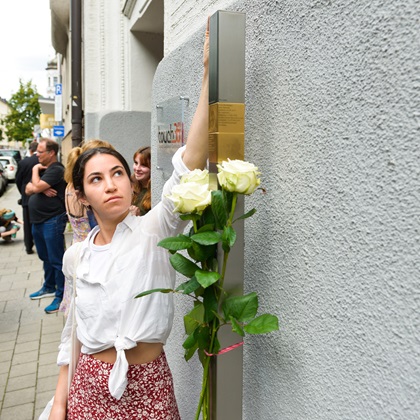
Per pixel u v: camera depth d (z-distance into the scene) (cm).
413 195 74
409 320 76
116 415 133
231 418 124
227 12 115
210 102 119
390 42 78
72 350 149
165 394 138
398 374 78
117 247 137
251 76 130
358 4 85
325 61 95
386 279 80
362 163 86
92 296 135
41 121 2091
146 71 502
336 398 95
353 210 88
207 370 120
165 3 259
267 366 125
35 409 290
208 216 112
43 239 480
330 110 94
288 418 114
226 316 111
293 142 109
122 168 139
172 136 210
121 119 497
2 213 820
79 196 149
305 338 106
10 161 2480
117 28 509
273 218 120
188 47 193
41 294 508
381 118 80
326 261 97
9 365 348
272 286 121
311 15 100
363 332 87
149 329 131
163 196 134
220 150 116
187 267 110
